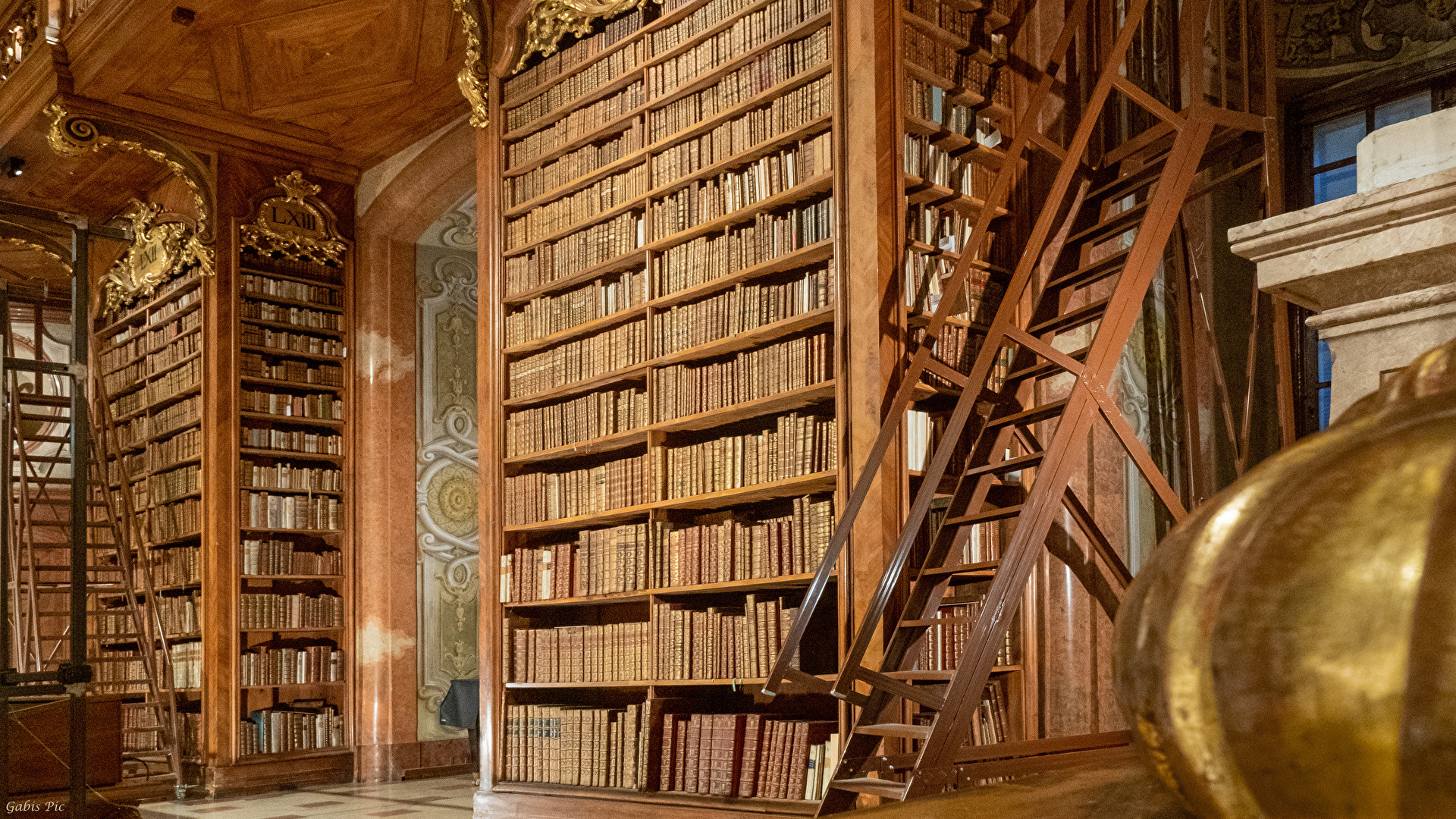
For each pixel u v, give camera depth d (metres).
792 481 5.89
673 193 6.82
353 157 10.64
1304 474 0.27
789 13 6.12
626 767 6.59
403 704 10.27
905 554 4.77
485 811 7.25
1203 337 6.76
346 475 10.49
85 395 4.62
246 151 10.20
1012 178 6.28
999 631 4.25
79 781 4.41
